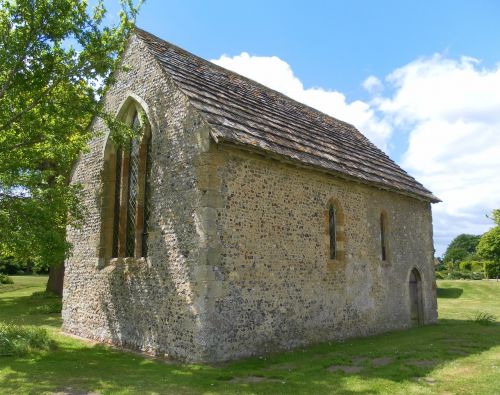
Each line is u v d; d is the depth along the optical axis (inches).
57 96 462.3
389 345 494.0
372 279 602.2
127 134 474.9
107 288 502.3
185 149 431.8
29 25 435.8
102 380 329.1
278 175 473.4
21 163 448.8
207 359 378.0
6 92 449.7
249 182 438.9
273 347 436.5
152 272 444.5
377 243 625.9
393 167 772.6
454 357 424.2
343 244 555.2
